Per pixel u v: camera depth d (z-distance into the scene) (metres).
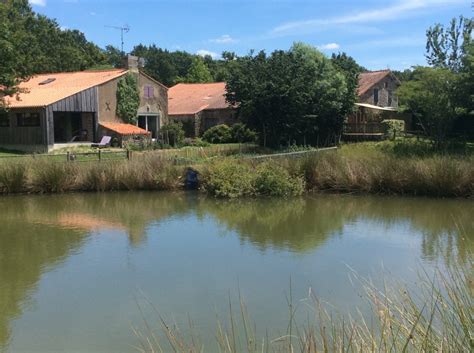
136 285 6.93
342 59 35.44
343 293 6.40
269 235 9.91
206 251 8.69
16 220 11.64
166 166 16.45
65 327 5.60
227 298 6.36
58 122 30.62
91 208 13.24
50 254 8.62
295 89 26.80
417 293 6.00
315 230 10.31
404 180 14.56
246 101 27.31
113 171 16.16
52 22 54.84
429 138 26.66
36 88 32.28
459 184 13.86
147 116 34.69
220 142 34.62
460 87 23.12
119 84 31.66
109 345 5.13
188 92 43.66
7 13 26.11
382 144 25.94
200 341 5.12
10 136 28.72
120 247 9.05
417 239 9.32
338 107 28.56
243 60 28.44
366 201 13.79
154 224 11.09
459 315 3.31
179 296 6.47
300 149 25.55
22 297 6.57
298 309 5.92
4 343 5.23
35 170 15.67
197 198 14.73
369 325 5.15
